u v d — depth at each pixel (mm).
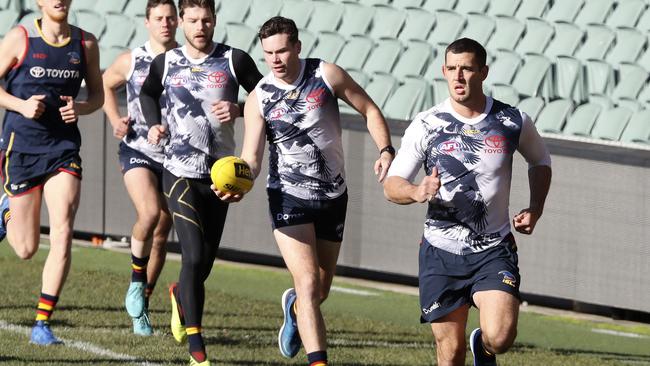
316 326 17516
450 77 15719
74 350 20859
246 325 25266
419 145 16156
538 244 30078
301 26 49156
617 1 43875
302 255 18078
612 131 38906
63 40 21812
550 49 43250
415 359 21797
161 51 23766
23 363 19484
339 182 18703
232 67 20297
